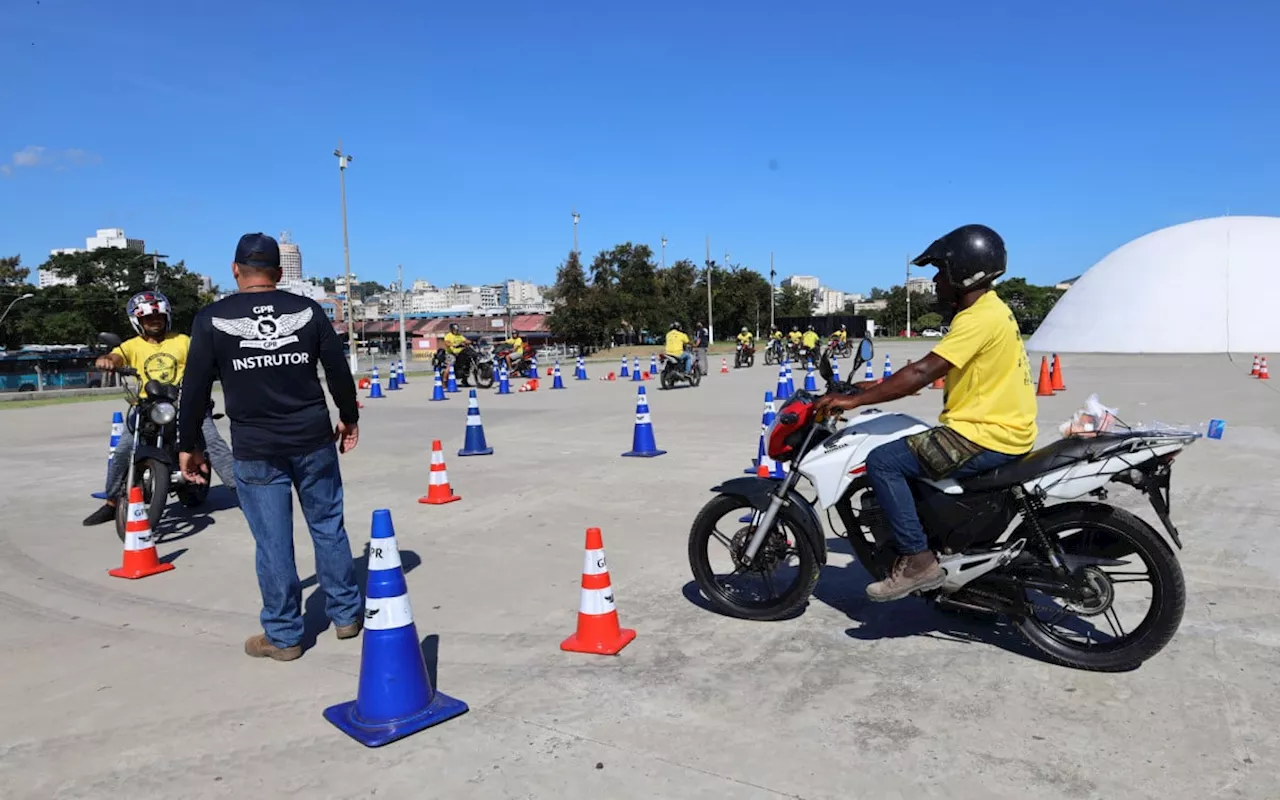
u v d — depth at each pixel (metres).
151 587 5.62
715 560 5.98
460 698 3.81
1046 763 3.14
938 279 4.03
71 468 10.62
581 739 3.42
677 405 17.06
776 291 110.06
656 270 79.25
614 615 4.41
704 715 3.60
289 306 4.26
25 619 5.02
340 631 4.63
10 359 38.75
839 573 5.63
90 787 3.14
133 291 65.94
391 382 25.88
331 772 3.21
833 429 4.48
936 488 4.04
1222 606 4.68
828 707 3.64
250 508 4.26
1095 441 3.74
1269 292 43.69
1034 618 4.09
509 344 27.25
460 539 6.62
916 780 3.05
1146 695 3.66
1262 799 2.88
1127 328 45.50
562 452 10.83
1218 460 9.00
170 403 6.48
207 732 3.56
